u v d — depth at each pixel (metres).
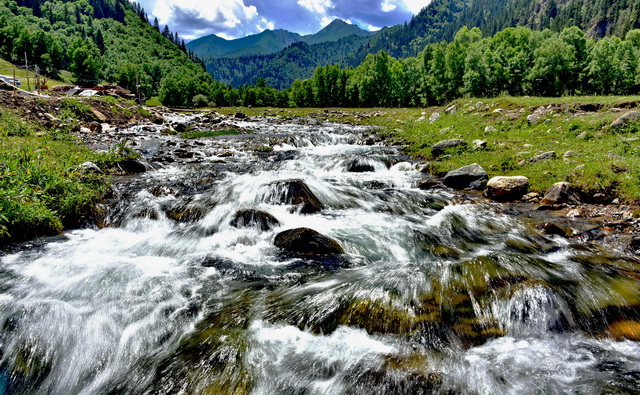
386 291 5.50
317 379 4.10
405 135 24.52
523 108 22.91
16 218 7.71
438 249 7.70
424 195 11.87
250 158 17.77
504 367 4.20
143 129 26.50
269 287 6.14
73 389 4.21
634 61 59.66
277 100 102.50
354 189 12.21
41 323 4.95
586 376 4.04
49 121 20.34
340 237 8.23
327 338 4.78
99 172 12.01
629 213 9.20
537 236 8.31
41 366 4.43
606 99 21.05
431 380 4.00
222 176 13.70
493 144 16.78
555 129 17.92
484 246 7.85
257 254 7.49
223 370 4.20
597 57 58.34
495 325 4.89
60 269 6.66
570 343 4.63
